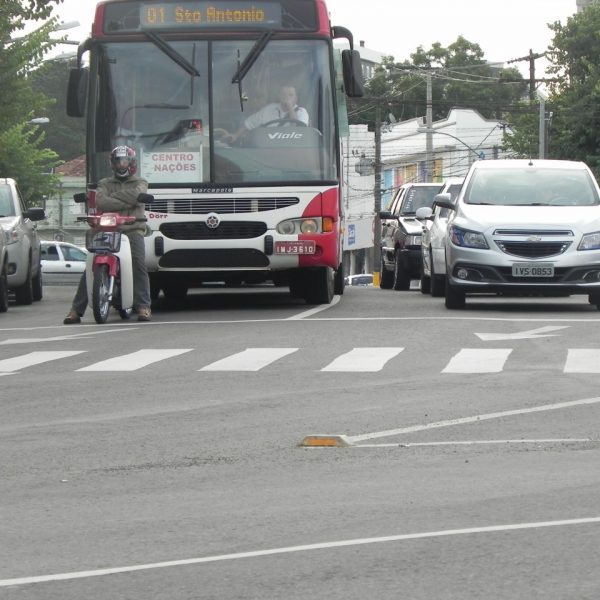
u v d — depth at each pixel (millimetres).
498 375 21672
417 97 172250
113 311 36562
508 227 34094
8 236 41594
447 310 35000
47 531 11828
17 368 23562
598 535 11359
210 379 21594
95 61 34844
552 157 107375
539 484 13477
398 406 18625
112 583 10133
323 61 34688
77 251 87375
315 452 15414
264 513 12391
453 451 15375
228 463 14852
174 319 33094
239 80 34562
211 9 34656
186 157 34406
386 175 162750
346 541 11289
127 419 17875
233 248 34375
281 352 25188
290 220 34406
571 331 28625
